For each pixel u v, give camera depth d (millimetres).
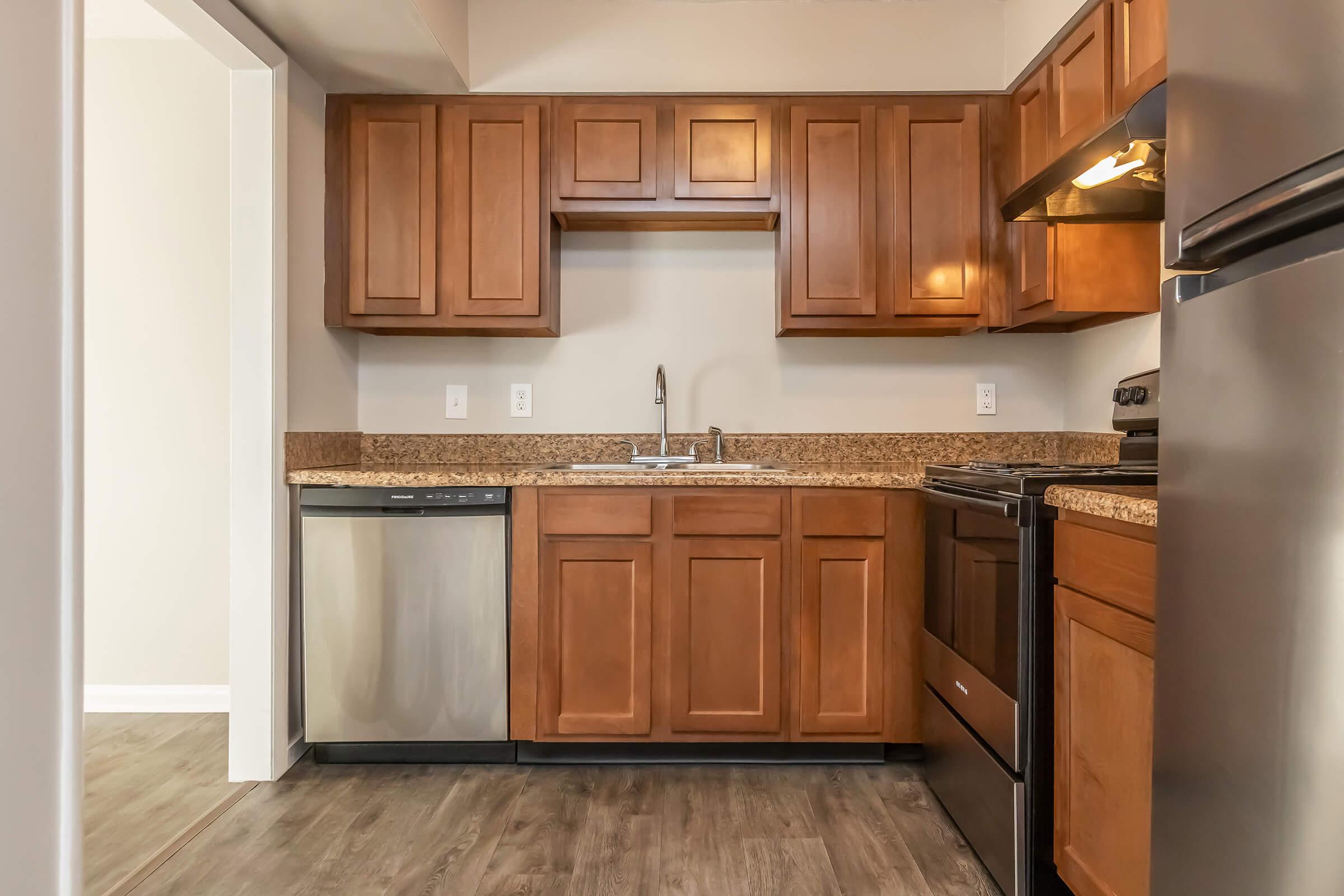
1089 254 2340
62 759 881
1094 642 1474
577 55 2688
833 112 2652
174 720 2836
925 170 2660
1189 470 1017
